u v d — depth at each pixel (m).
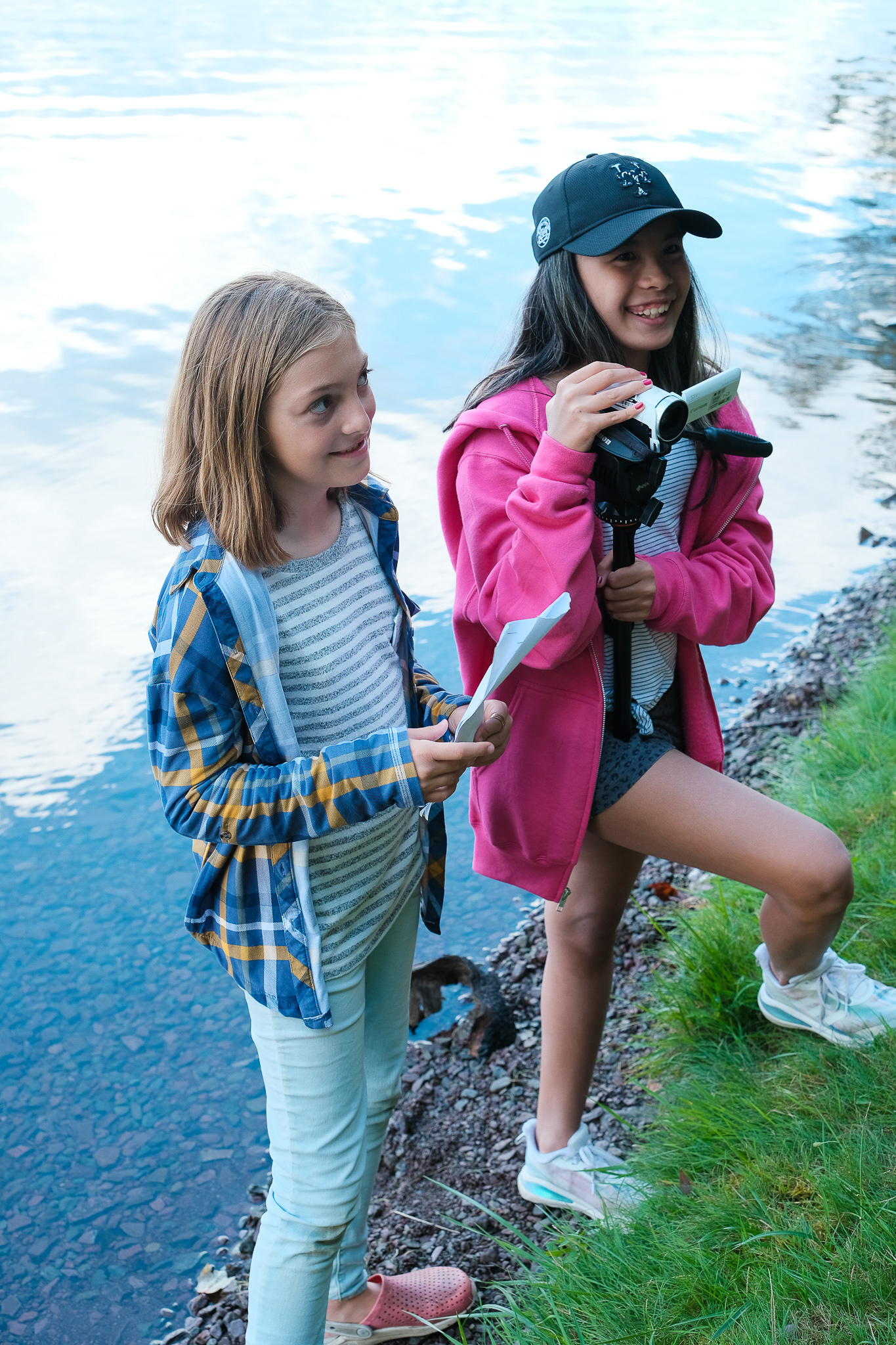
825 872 1.94
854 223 9.80
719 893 2.92
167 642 1.56
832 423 6.52
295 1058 1.74
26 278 8.45
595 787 1.99
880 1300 1.74
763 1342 1.73
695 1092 2.46
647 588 1.91
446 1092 2.88
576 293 1.97
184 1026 3.10
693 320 2.18
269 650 1.59
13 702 4.30
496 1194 2.52
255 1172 2.70
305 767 1.58
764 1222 1.97
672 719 2.18
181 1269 2.47
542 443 1.85
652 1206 2.16
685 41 19.05
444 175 10.92
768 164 11.58
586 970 2.22
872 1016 2.31
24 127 12.94
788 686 4.50
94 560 5.10
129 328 7.57
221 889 1.70
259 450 1.55
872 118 13.48
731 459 2.15
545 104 14.05
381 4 22.95
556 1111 2.36
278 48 17.80
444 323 7.34
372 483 1.85
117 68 16.25
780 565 5.33
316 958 1.68
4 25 19.80
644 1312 1.91
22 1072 2.96
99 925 3.42
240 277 1.60
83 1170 2.71
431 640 4.56
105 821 3.81
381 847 1.77
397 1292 2.17
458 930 3.49
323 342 1.52
